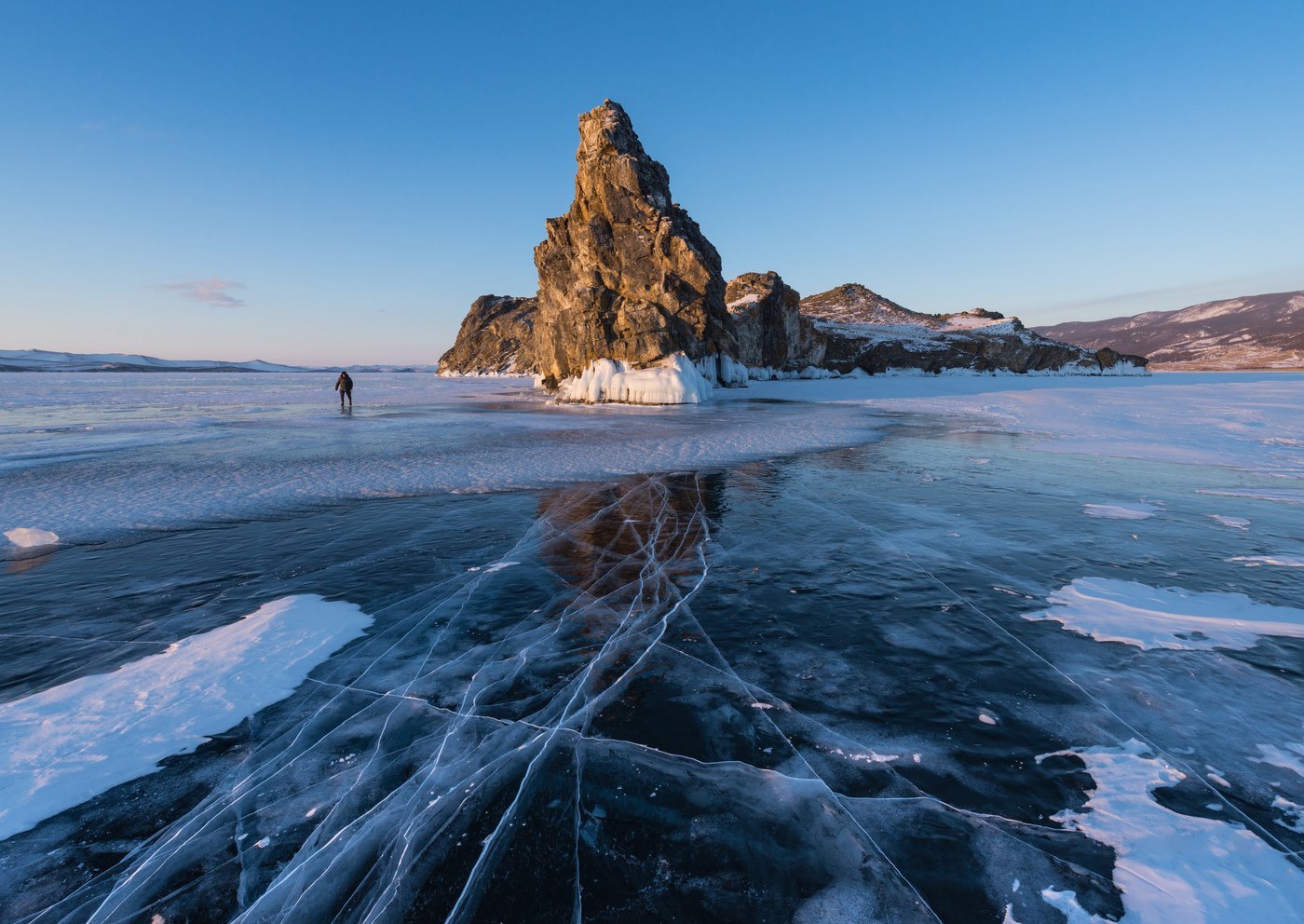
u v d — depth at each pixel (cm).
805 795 277
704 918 215
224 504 897
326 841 257
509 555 659
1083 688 368
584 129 3528
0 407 3002
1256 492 936
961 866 235
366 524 786
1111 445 1456
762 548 677
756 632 457
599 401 3172
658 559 642
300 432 1820
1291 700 351
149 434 1784
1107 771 290
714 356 3944
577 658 420
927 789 279
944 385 4681
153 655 429
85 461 1273
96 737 329
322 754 318
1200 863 232
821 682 381
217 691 378
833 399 3284
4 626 477
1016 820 259
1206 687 365
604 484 1037
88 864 245
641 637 452
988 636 443
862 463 1240
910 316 10800
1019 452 1373
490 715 350
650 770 297
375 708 360
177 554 666
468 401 3538
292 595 543
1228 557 624
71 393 4462
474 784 290
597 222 3441
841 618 482
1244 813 259
